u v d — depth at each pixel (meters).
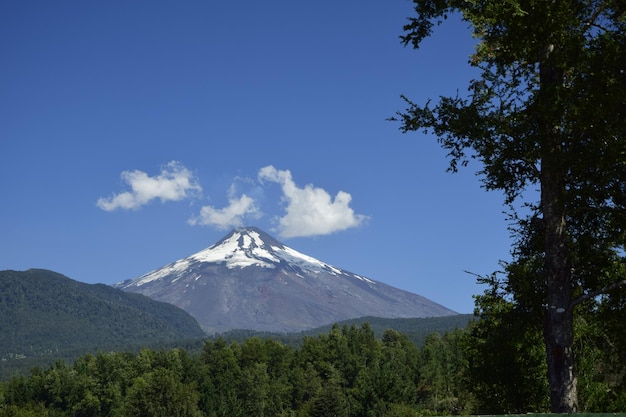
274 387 195.00
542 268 19.86
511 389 29.12
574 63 17.12
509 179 18.83
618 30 17.11
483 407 30.25
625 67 16.47
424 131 18.84
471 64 20.86
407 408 124.94
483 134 17.70
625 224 17.77
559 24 16.70
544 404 28.56
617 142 16.42
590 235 18.91
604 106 16.34
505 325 20.36
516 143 17.97
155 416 152.88
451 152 18.86
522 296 19.14
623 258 18.42
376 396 129.88
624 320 18.73
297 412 174.75
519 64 18.50
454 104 18.58
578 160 17.34
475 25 19.00
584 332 21.42
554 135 17.77
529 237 20.56
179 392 160.12
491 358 24.94
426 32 19.98
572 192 17.58
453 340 146.12
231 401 174.12
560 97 17.05
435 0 19.31
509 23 17.08
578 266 18.95
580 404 25.00
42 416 187.38
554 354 17.56
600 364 24.25
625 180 17.11
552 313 17.80
